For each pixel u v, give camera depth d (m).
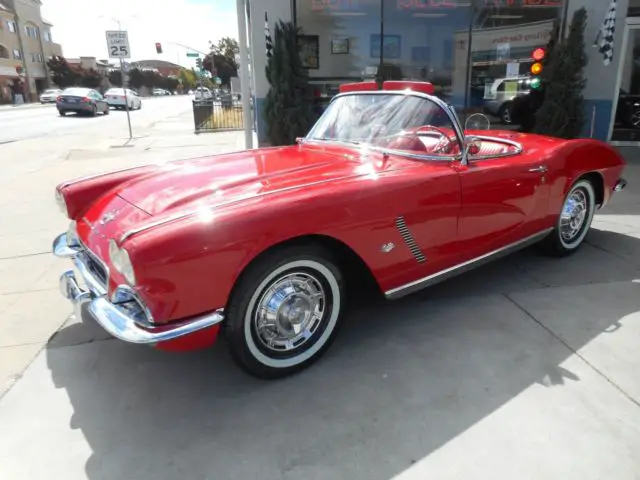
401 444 2.00
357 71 10.08
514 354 2.61
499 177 3.01
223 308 2.15
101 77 78.44
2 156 10.31
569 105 8.78
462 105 10.29
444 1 9.72
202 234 2.02
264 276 2.24
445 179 2.74
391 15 9.73
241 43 7.43
